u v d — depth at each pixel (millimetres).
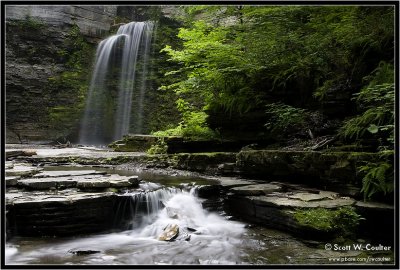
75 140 22922
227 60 10039
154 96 23078
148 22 24062
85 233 5797
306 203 5773
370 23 7742
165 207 6438
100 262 4672
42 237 5539
